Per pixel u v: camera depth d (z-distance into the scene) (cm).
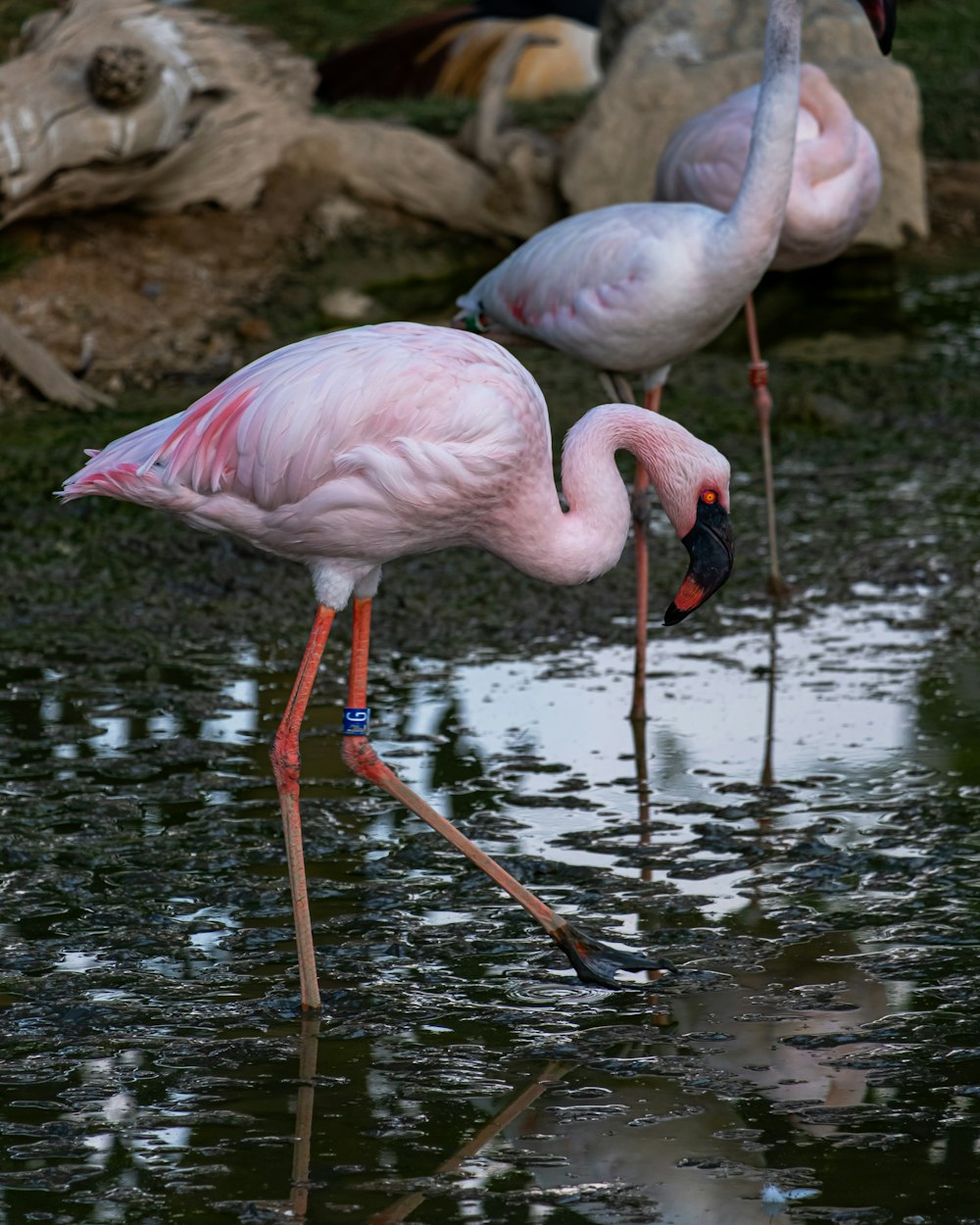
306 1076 623
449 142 2084
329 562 724
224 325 1731
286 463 692
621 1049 641
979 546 1229
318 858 805
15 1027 657
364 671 730
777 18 935
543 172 1977
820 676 1022
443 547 756
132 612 1124
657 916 749
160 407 1529
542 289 1015
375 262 1914
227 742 933
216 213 1916
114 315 1708
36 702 983
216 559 1223
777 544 1245
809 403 1529
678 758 917
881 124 1962
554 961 714
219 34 1855
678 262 963
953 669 1026
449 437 697
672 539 1270
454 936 734
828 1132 583
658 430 742
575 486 744
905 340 1752
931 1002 672
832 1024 657
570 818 847
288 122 1941
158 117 1758
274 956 716
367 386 691
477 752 926
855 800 862
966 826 830
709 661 1052
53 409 1520
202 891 772
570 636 1098
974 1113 593
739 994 682
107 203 1823
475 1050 642
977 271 1994
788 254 1271
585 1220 534
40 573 1185
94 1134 585
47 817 842
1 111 1650
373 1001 680
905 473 1388
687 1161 567
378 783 718
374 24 2834
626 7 2145
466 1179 558
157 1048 643
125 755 915
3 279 1714
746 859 801
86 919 745
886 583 1166
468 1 2917
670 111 1933
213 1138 583
